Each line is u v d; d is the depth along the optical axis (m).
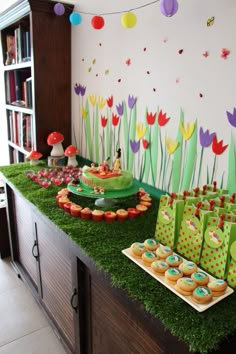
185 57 1.24
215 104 1.16
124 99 1.64
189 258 0.97
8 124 2.69
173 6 1.05
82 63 1.95
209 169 1.24
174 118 1.35
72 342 1.37
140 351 0.88
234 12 1.03
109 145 1.83
